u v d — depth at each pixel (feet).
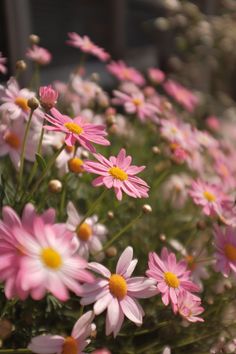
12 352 1.17
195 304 1.25
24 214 1.10
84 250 1.36
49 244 1.04
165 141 1.77
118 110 3.14
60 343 1.12
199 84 4.03
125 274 1.20
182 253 1.56
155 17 4.20
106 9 3.64
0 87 1.39
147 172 1.84
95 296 1.15
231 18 3.95
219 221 1.50
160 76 2.37
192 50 3.89
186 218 1.89
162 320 1.47
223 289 1.56
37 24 3.03
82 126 1.24
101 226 1.46
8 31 2.41
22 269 0.98
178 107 2.93
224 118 3.63
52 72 3.04
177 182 1.94
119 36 3.75
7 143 1.37
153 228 1.81
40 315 1.34
